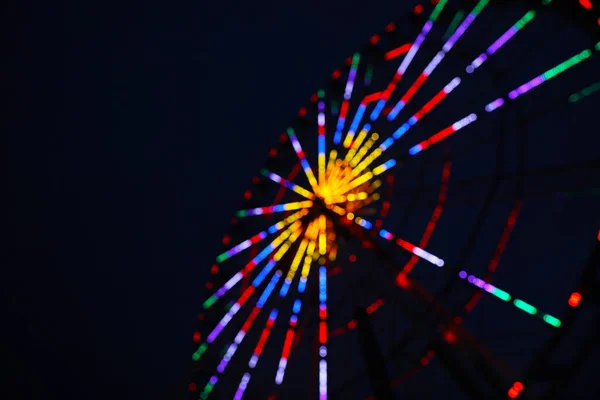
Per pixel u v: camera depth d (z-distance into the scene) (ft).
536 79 45.24
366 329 42.60
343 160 55.42
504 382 32.81
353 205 52.39
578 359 28.17
